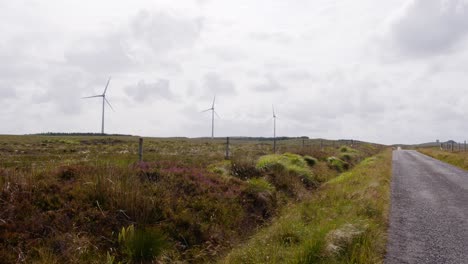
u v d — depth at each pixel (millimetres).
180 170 10734
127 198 7438
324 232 6602
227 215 8789
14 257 5305
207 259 6750
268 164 15008
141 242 6195
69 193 7312
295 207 10383
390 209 10406
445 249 6703
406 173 22016
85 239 6098
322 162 21969
